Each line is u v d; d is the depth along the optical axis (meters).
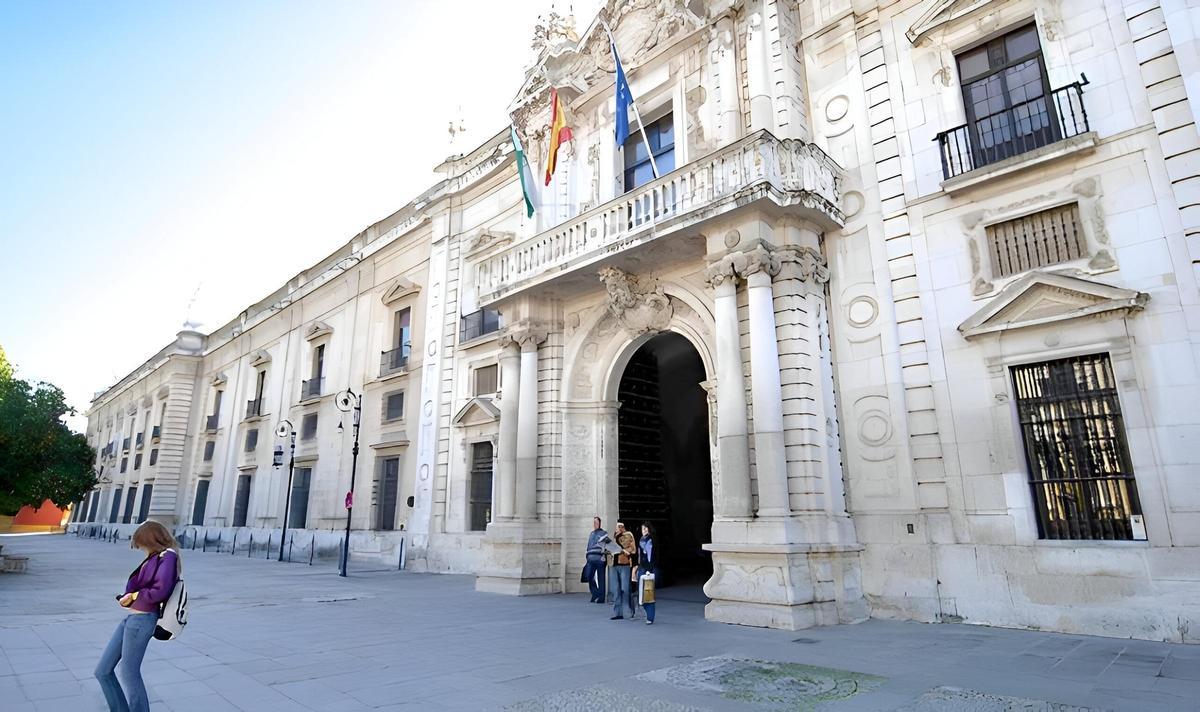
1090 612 8.88
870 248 11.84
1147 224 9.20
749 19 13.75
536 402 15.18
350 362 26.05
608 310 14.76
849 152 12.48
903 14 12.33
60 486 20.62
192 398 40.50
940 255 11.04
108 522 46.81
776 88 13.02
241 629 9.60
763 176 10.95
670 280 13.65
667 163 15.26
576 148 17.16
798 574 9.92
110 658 4.70
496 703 5.75
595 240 13.74
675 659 7.55
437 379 21.20
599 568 12.77
